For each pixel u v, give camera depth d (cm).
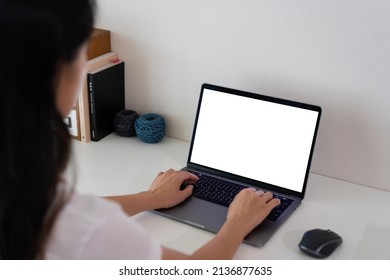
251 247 115
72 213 69
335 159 144
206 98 145
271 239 118
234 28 143
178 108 162
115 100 166
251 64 145
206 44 149
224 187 137
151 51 158
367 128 137
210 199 131
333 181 145
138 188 137
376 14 125
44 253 70
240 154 141
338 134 141
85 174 143
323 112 141
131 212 119
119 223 71
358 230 123
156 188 128
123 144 161
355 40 130
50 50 62
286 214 127
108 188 136
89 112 158
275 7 136
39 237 68
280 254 113
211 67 151
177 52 154
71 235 68
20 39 60
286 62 140
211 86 144
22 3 60
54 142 68
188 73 155
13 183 65
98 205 71
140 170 146
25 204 66
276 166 136
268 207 122
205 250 99
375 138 137
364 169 142
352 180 144
